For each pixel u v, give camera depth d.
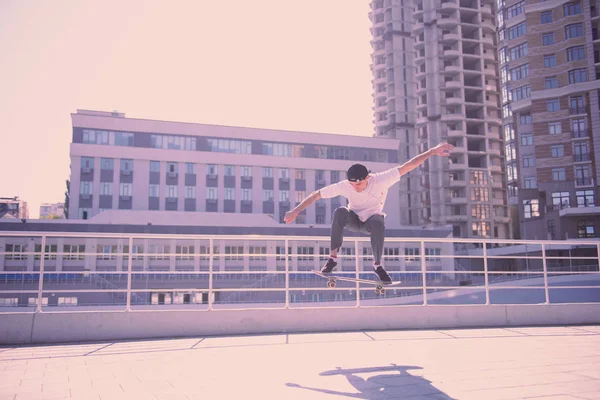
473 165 89.25
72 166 58.06
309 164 66.94
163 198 60.84
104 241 49.16
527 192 62.72
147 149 60.62
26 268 47.06
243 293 48.03
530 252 61.28
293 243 53.88
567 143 59.12
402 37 96.19
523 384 4.59
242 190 64.12
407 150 92.81
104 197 58.78
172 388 4.46
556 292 41.16
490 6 92.69
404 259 58.88
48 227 48.41
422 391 4.32
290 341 7.68
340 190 4.50
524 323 10.12
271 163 65.38
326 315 9.12
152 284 45.34
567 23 59.72
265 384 4.63
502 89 69.38
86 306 35.56
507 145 68.44
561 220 58.19
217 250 51.97
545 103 60.81
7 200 106.25
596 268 44.47
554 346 7.11
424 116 90.19
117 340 8.04
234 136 64.81
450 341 7.66
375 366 5.53
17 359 6.15
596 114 57.44
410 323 9.51
